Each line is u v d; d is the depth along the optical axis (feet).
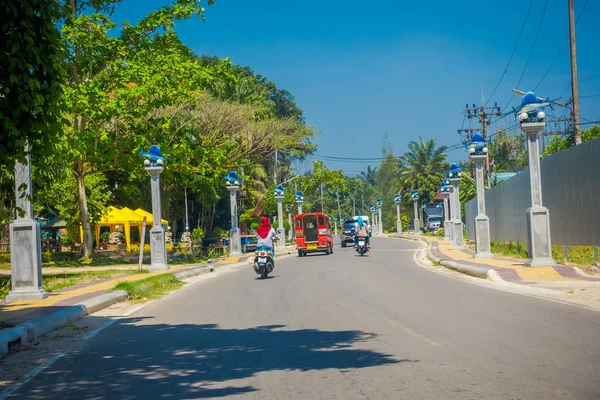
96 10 102.12
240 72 222.07
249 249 153.99
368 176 495.82
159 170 85.10
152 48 101.55
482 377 20.21
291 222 236.63
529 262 60.80
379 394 18.63
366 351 25.41
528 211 60.39
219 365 23.94
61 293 52.95
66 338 32.91
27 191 48.57
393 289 51.21
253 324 34.60
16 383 22.65
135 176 110.93
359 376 21.08
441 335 28.32
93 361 26.07
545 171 70.74
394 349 25.57
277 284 61.00
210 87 179.52
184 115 128.06
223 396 19.20
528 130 60.13
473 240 140.87
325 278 65.82
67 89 89.40
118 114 94.17
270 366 23.35
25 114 27.45
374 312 37.17
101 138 93.66
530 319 31.91
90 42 93.56
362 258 106.22
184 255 121.70
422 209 328.29
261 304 44.39
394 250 133.69
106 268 91.81
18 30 25.93
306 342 28.04
